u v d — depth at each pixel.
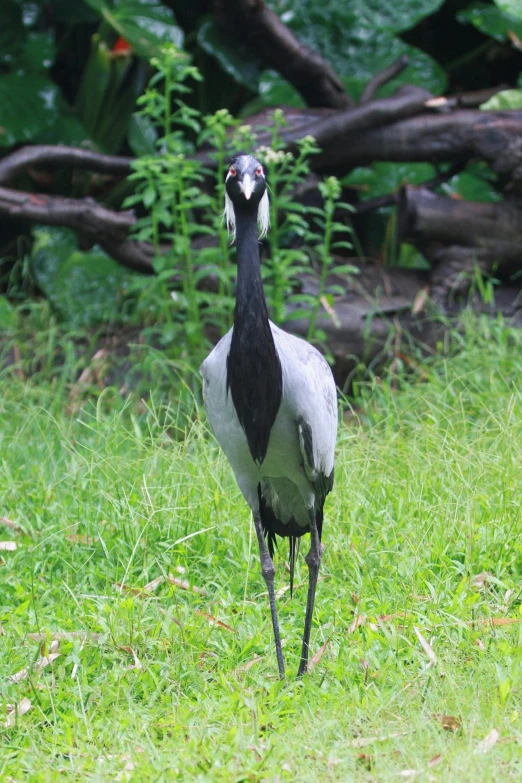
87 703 6.70
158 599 8.09
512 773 5.43
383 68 15.79
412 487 9.33
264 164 12.12
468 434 10.52
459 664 6.92
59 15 16.58
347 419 12.28
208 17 16.19
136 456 10.36
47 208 12.75
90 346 13.69
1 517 9.33
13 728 6.37
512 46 17.66
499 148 13.07
